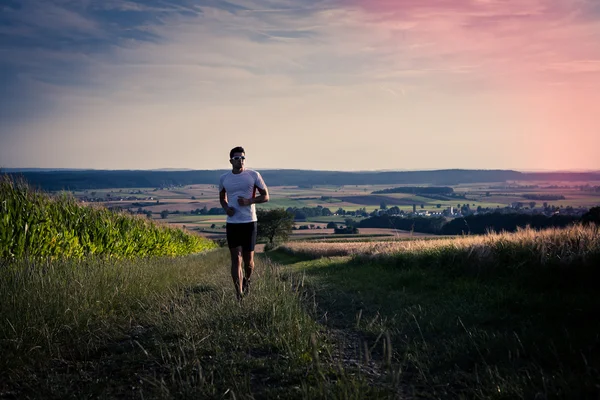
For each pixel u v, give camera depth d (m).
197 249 35.31
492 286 7.57
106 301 5.82
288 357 3.73
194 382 3.11
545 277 7.16
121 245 13.95
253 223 6.83
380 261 14.30
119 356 3.90
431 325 5.13
